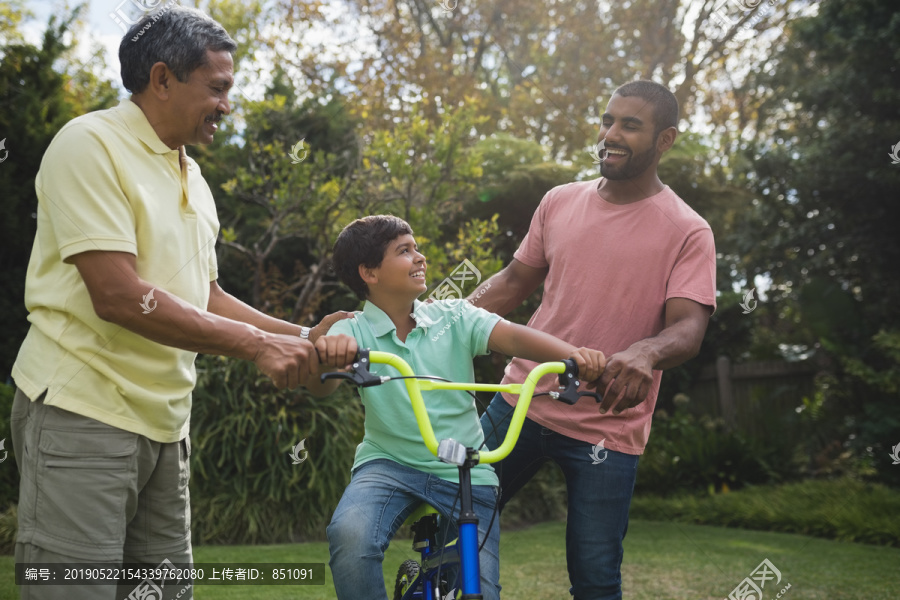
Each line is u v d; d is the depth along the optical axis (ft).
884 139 21.58
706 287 7.29
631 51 34.94
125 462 5.81
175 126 6.09
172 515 6.44
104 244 5.48
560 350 6.16
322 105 23.61
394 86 29.27
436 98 27.53
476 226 18.39
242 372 17.07
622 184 7.67
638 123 7.39
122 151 5.82
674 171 22.85
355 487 5.99
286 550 14.85
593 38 34.14
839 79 22.75
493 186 21.58
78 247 5.45
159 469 6.29
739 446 22.50
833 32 22.86
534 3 33.96
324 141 22.85
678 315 7.27
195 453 16.40
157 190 6.05
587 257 7.65
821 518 17.67
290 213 18.67
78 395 5.66
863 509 17.43
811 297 22.43
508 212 22.07
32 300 5.86
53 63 22.81
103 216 5.54
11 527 14.29
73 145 5.62
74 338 5.72
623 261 7.52
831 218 22.30
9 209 20.80
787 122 24.98
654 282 7.49
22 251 21.89
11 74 21.90
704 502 20.65
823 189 22.21
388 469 6.14
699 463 22.44
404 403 6.19
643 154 7.43
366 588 5.51
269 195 19.34
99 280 5.47
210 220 6.76
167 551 6.47
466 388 5.47
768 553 15.15
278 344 5.50
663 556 15.03
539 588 12.07
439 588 5.60
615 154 7.45
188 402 6.44
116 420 5.77
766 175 23.00
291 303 21.56
